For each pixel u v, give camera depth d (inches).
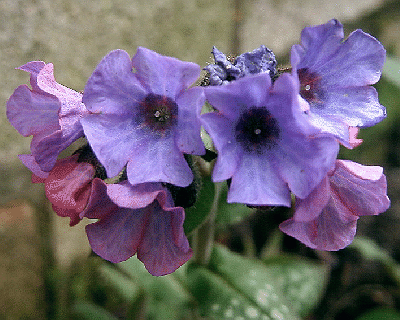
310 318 7.1
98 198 3.9
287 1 8.3
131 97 4.1
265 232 7.6
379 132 8.7
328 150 3.8
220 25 7.7
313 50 4.0
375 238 7.4
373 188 4.1
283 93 3.8
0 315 6.5
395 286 7.1
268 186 4.0
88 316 6.5
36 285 6.7
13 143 6.4
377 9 9.8
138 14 6.9
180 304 5.7
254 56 4.2
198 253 5.6
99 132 4.0
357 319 6.8
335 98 4.2
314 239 4.1
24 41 6.2
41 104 4.1
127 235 4.1
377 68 4.2
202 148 4.0
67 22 6.4
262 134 4.0
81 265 7.0
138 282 5.8
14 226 6.5
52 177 4.1
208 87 3.8
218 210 5.4
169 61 3.8
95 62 6.7
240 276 5.6
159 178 4.0
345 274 7.3
